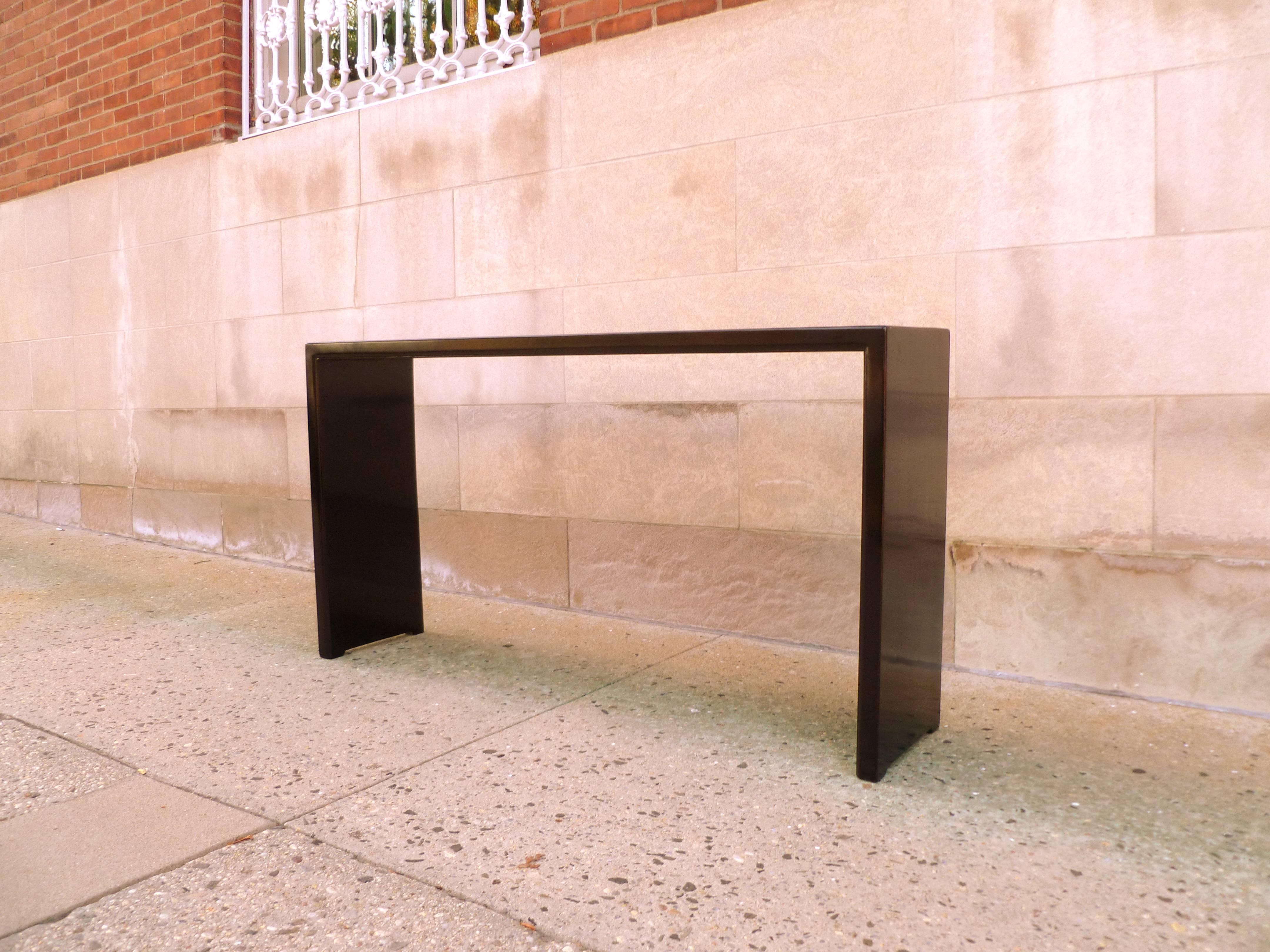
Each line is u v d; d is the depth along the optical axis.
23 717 2.52
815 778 2.08
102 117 5.17
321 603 2.97
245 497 4.63
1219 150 2.32
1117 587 2.52
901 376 2.03
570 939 1.51
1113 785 2.02
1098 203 2.49
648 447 3.33
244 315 4.56
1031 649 2.67
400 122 3.91
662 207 3.24
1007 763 2.14
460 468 3.83
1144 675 2.51
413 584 3.25
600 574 3.49
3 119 5.80
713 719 2.44
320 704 2.59
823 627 3.02
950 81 2.68
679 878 1.68
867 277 2.86
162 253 4.91
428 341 2.68
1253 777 2.04
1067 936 1.49
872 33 2.80
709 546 3.22
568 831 1.86
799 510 3.04
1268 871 1.67
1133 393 2.47
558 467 3.56
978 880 1.66
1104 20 2.45
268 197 4.41
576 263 3.46
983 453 2.70
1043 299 2.58
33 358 5.75
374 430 3.08
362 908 1.60
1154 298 2.43
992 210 2.64
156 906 1.61
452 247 3.80
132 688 2.73
